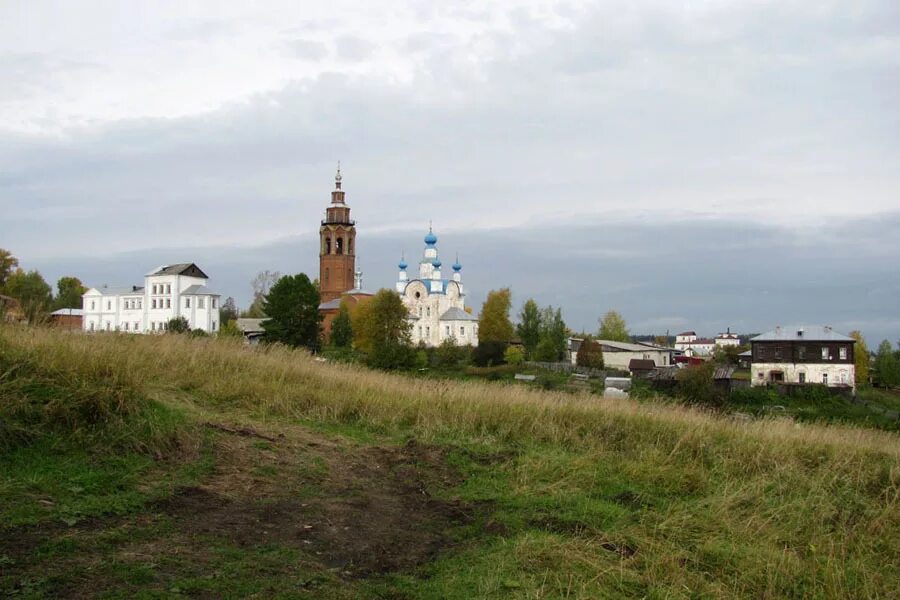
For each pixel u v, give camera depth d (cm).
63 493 804
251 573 687
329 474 1057
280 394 1492
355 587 698
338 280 12075
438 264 10750
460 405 1582
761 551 919
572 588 748
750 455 1409
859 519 1109
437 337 10312
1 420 904
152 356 1562
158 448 995
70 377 1073
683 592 782
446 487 1094
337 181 12412
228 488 924
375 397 1578
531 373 6562
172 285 7944
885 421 4519
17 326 1328
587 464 1252
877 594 842
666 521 971
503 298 10056
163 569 666
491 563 793
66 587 605
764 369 6856
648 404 1927
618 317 12506
